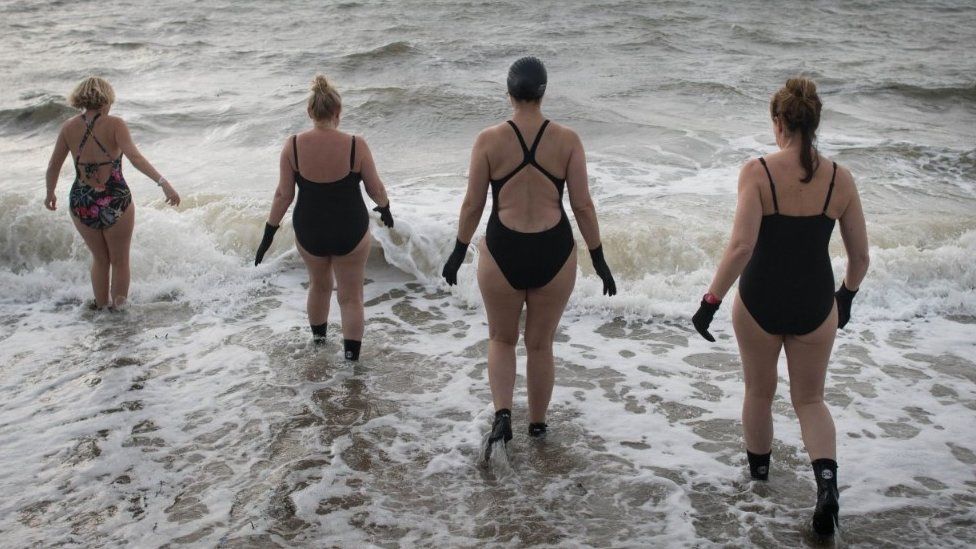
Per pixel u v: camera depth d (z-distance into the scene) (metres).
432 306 6.33
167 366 5.22
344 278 5.12
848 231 3.41
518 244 3.81
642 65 15.35
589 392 4.90
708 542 3.44
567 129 3.80
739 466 4.05
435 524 3.57
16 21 21.59
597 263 4.00
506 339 4.10
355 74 15.01
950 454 4.15
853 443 4.27
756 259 3.47
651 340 5.67
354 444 4.27
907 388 4.90
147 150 10.46
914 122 11.48
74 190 5.77
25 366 5.21
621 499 3.77
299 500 3.75
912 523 3.57
